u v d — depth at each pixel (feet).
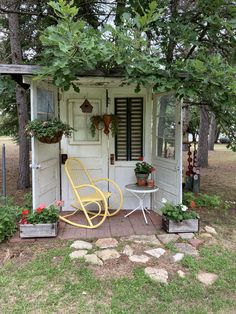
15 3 15.93
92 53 8.77
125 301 7.41
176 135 12.17
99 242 10.51
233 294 7.82
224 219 13.61
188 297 7.63
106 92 14.19
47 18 14.71
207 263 9.25
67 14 8.32
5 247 10.16
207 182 22.89
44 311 7.02
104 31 9.38
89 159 14.49
